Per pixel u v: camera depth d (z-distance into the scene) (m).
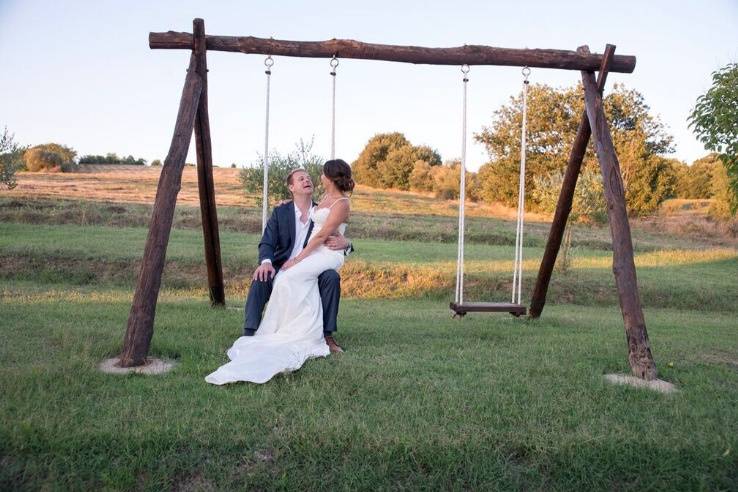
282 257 5.47
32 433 3.23
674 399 4.10
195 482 3.10
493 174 32.81
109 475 3.08
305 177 5.62
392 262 13.03
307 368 4.50
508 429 3.49
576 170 6.91
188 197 30.41
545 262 7.59
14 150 18.19
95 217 18.78
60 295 8.60
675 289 11.84
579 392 4.09
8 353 4.70
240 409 3.64
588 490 3.21
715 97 10.68
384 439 3.30
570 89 31.64
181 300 8.86
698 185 39.75
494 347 5.56
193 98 5.29
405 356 5.00
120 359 4.62
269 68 5.89
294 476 3.13
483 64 6.09
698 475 3.24
